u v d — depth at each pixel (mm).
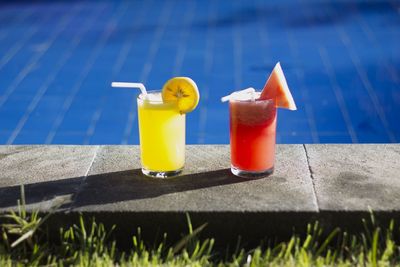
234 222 1242
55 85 2918
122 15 3959
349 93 2779
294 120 2572
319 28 3611
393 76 2928
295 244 1246
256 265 1198
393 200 1263
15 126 2545
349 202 1256
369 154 1453
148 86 2893
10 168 1419
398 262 1212
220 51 3299
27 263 1231
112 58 3236
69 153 1492
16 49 3375
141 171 1396
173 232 1254
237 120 1331
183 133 1364
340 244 1249
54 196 1303
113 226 1243
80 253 1215
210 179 1352
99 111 2680
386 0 4102
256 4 4141
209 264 1217
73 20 3859
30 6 4160
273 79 1327
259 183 1333
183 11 4031
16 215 1257
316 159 1433
